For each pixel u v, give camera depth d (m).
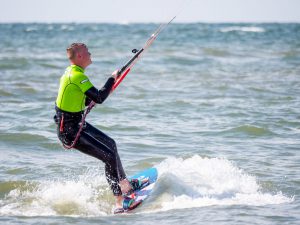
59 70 80.56
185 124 43.62
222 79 71.25
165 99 54.84
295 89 61.72
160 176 27.33
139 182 27.12
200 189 26.89
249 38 184.25
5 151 35.62
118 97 56.03
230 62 95.56
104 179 30.41
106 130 41.34
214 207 24.66
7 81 66.75
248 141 38.19
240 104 52.09
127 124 43.25
